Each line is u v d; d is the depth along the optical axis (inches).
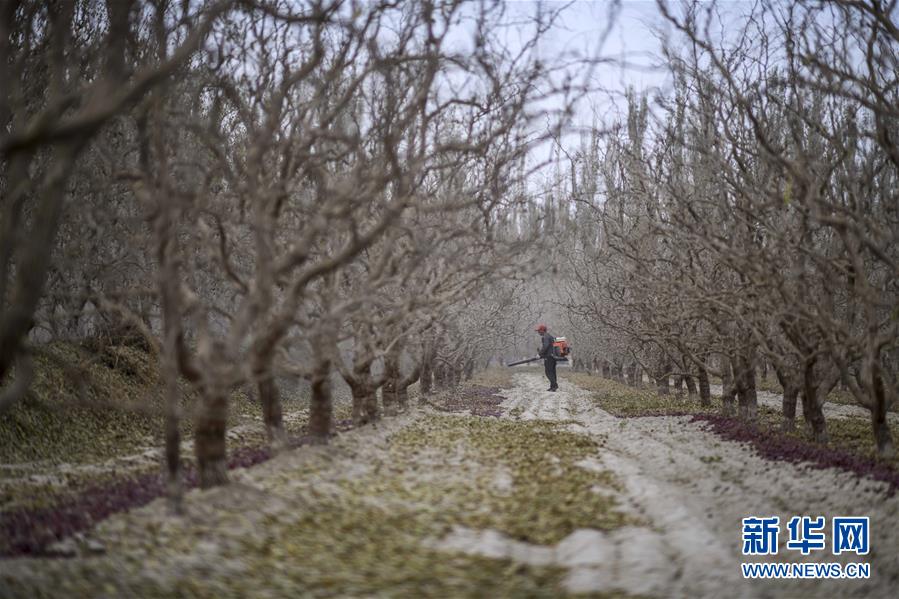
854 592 420.8
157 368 1251.8
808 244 770.2
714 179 802.2
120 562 405.7
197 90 704.4
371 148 760.3
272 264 551.2
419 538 459.5
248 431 978.7
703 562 423.8
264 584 379.6
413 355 1238.9
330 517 495.5
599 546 439.8
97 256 856.3
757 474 689.6
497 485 613.0
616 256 1222.9
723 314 995.9
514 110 639.1
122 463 767.7
